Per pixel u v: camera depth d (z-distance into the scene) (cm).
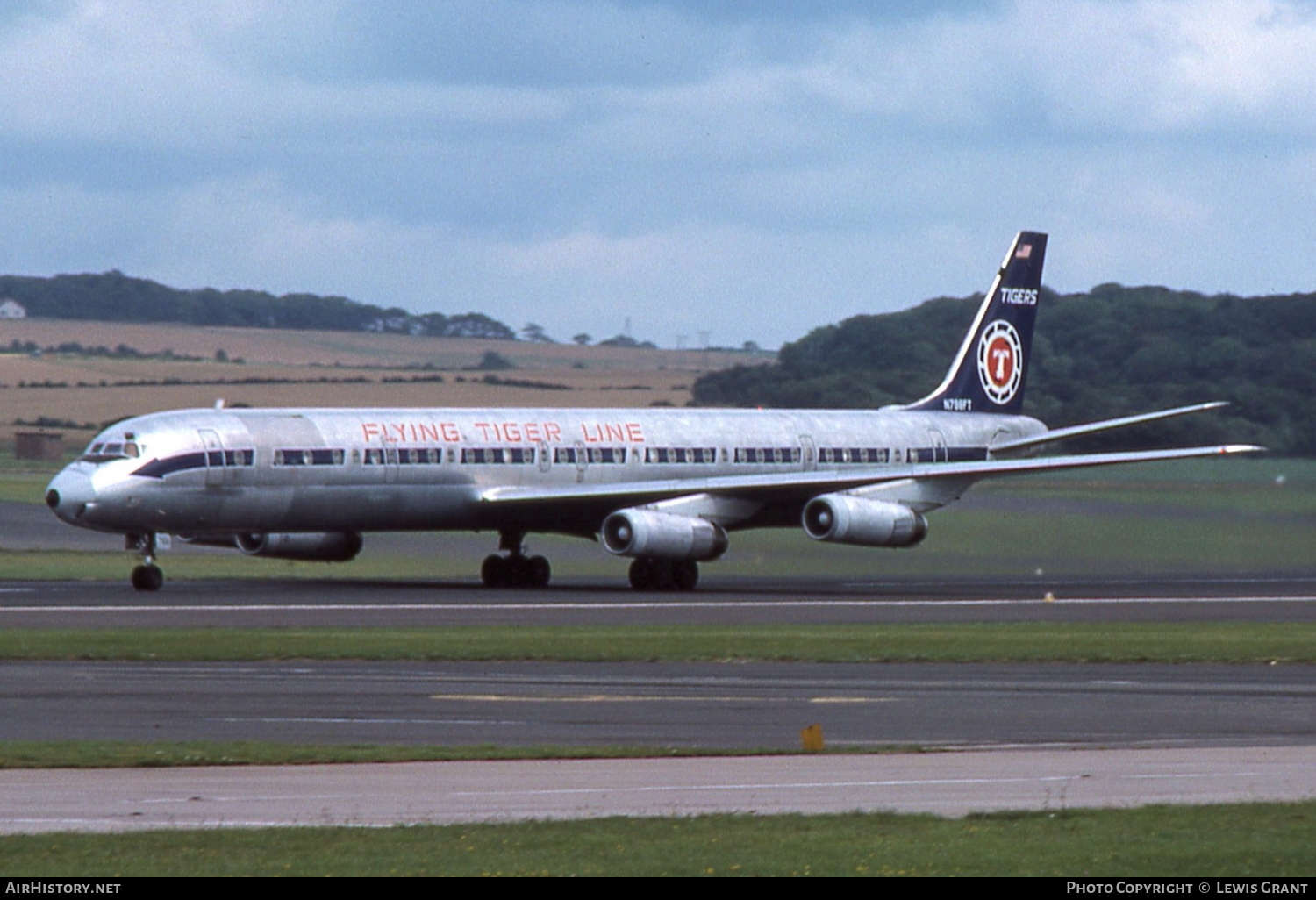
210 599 18050
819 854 5888
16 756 8075
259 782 7469
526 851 5950
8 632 14200
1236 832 6288
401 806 6869
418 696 10581
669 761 8088
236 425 19988
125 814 6681
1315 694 10894
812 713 9869
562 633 14600
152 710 9906
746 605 18175
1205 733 9094
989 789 7300
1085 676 11894
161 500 19275
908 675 11950
